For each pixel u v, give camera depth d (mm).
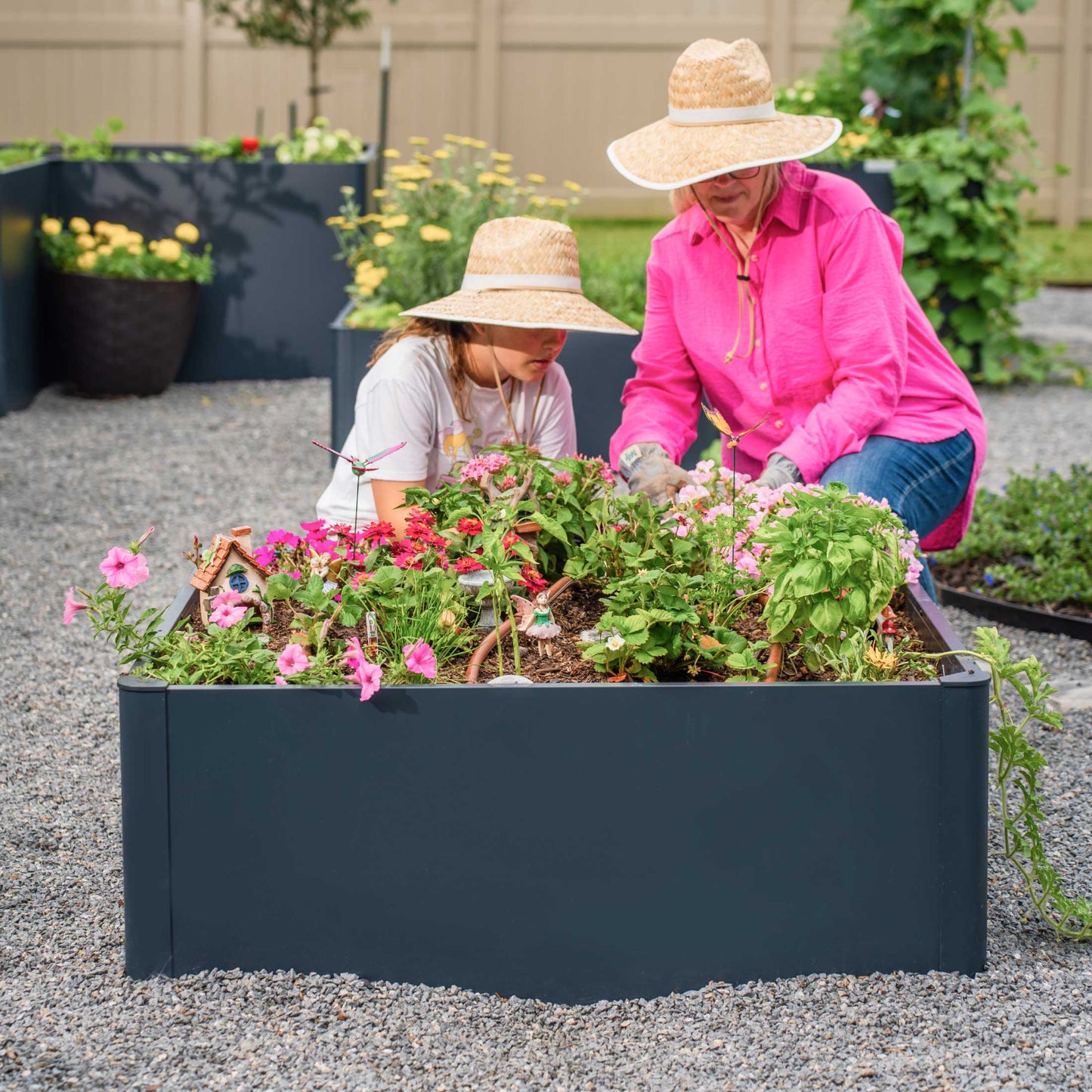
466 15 13297
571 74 13539
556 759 2094
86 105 13016
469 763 2098
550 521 2543
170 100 13047
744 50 2955
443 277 6055
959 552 4641
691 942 2150
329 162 8031
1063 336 9375
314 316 8023
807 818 2115
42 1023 2096
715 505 2762
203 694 2080
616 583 2338
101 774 3135
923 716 2090
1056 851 2742
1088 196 13883
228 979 2152
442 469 3010
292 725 2090
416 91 13453
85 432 6613
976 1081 1956
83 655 3889
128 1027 2062
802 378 3219
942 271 7914
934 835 2127
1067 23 13445
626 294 6406
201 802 2111
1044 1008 2129
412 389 2869
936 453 3193
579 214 13742
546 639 2438
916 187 7730
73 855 2727
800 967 2168
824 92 8539
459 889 2137
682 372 3408
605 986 2162
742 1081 1966
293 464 6109
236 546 2564
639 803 2107
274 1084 1953
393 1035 2057
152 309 7254
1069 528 4676
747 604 2678
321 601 2336
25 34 12859
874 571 2178
